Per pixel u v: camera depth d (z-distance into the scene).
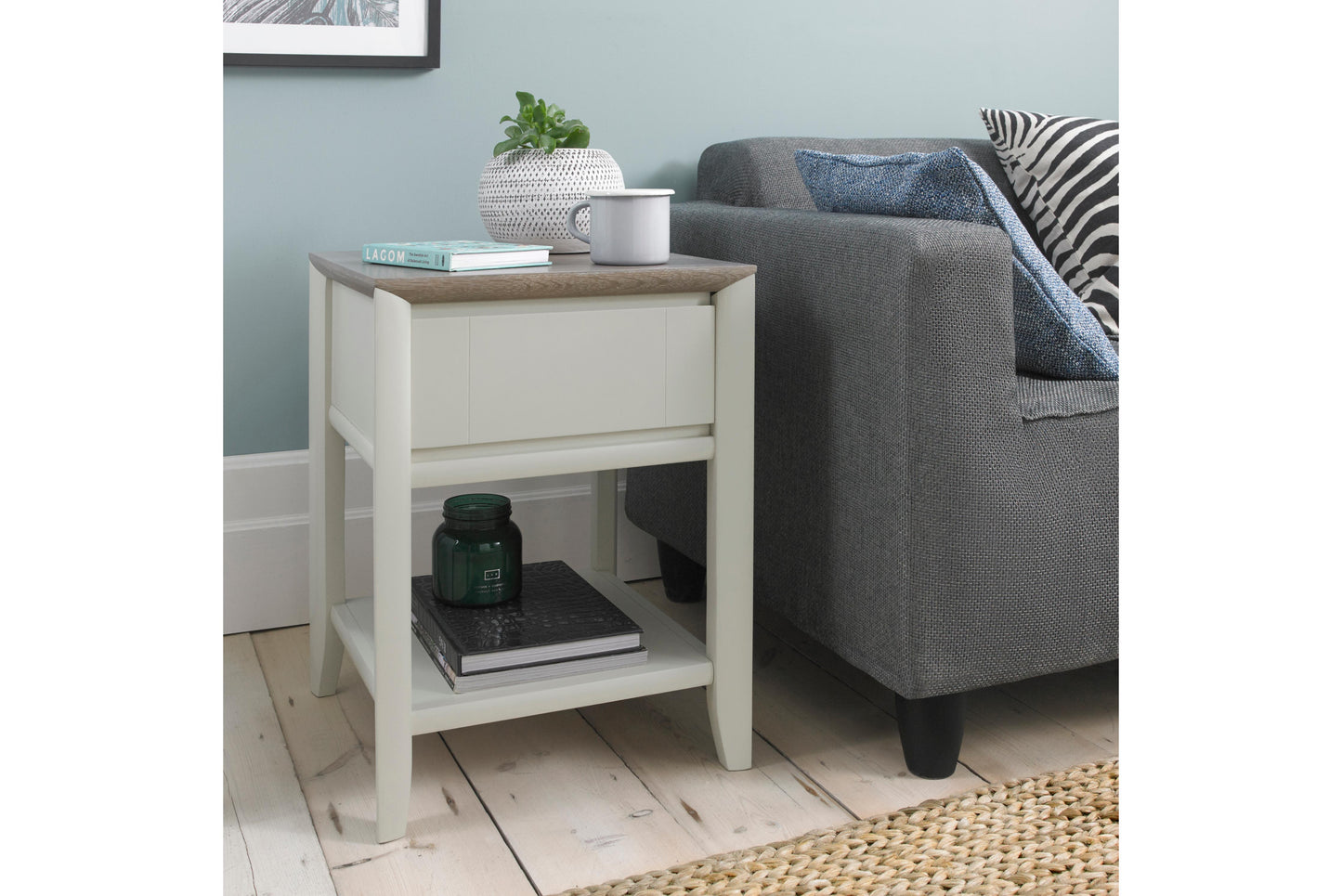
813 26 2.20
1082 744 1.56
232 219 1.88
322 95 1.89
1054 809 1.35
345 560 2.02
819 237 1.48
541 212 1.62
